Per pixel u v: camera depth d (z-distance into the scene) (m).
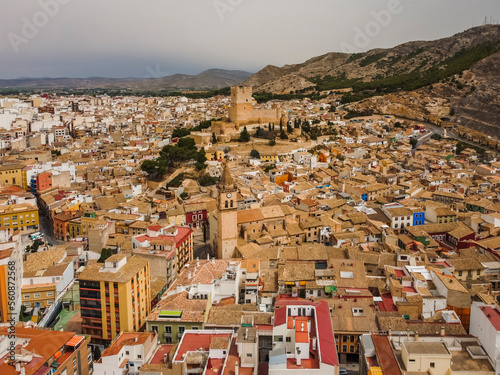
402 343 97.94
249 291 143.12
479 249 174.88
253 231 195.00
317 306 112.12
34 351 103.56
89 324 138.88
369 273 155.62
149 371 98.44
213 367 96.00
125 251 183.75
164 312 125.81
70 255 186.25
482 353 97.81
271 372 89.25
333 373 88.19
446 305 127.00
